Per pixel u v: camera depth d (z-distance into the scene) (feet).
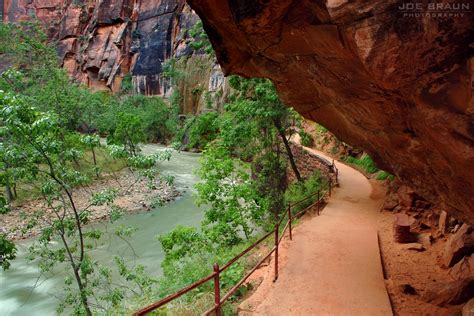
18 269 42.09
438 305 19.07
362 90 14.43
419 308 19.02
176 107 154.61
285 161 52.54
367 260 24.71
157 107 155.74
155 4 186.50
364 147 23.21
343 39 12.15
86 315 25.80
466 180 13.44
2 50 114.32
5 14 217.15
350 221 34.22
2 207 25.45
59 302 34.86
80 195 69.15
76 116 89.51
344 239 28.96
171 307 20.29
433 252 26.99
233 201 37.96
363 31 10.46
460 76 10.20
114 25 202.08
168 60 173.58
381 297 19.53
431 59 10.30
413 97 11.82
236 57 20.08
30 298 35.91
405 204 35.86
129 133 92.99
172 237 34.91
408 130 14.80
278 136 49.44
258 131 43.96
